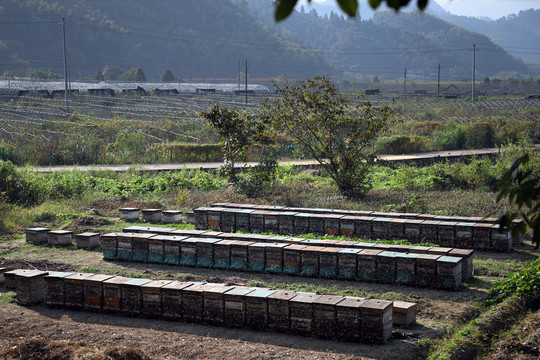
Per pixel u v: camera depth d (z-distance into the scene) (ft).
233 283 37.35
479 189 76.79
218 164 109.50
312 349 26.71
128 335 28.43
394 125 160.66
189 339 27.96
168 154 116.67
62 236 51.49
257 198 72.84
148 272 41.16
